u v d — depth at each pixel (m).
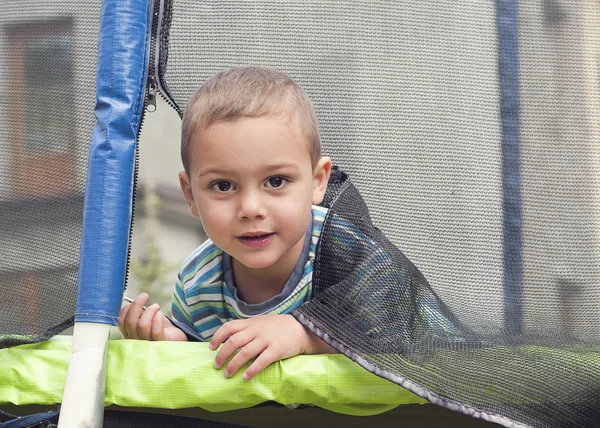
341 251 1.91
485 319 1.94
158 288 5.23
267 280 2.08
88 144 1.83
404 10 2.22
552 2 2.13
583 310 1.95
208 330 2.20
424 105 2.16
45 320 1.69
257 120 1.76
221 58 2.22
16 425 1.56
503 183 2.06
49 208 1.80
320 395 1.57
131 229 1.70
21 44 1.94
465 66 2.15
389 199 2.15
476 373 1.59
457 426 1.83
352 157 2.20
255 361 1.56
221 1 2.24
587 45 2.11
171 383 1.55
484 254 2.03
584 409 1.61
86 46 1.90
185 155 1.88
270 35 2.25
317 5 2.26
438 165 2.12
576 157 2.06
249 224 1.76
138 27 1.72
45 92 1.90
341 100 2.22
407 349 1.63
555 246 2.01
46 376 1.58
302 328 1.67
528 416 1.53
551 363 1.66
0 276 1.79
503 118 2.10
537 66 2.11
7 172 1.86
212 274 2.15
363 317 1.69
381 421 1.85
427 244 2.08
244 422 1.82
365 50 2.23
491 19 2.15
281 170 1.77
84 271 1.57
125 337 1.95
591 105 2.09
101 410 1.50
